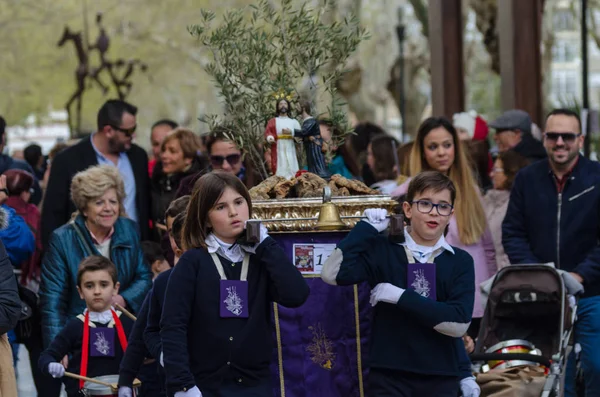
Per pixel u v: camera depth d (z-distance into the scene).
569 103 32.47
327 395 11.50
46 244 16.73
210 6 79.81
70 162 17.05
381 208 11.59
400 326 11.14
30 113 106.25
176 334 10.27
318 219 11.35
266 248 10.44
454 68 25.28
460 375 11.36
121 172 17.36
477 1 40.31
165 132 21.30
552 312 13.63
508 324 13.83
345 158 17.89
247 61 13.15
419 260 11.23
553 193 15.23
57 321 14.26
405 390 11.11
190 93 100.94
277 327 11.48
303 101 13.05
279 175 12.02
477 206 14.79
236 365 10.36
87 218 14.66
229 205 10.38
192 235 10.55
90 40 88.62
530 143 18.86
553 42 52.31
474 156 19.50
